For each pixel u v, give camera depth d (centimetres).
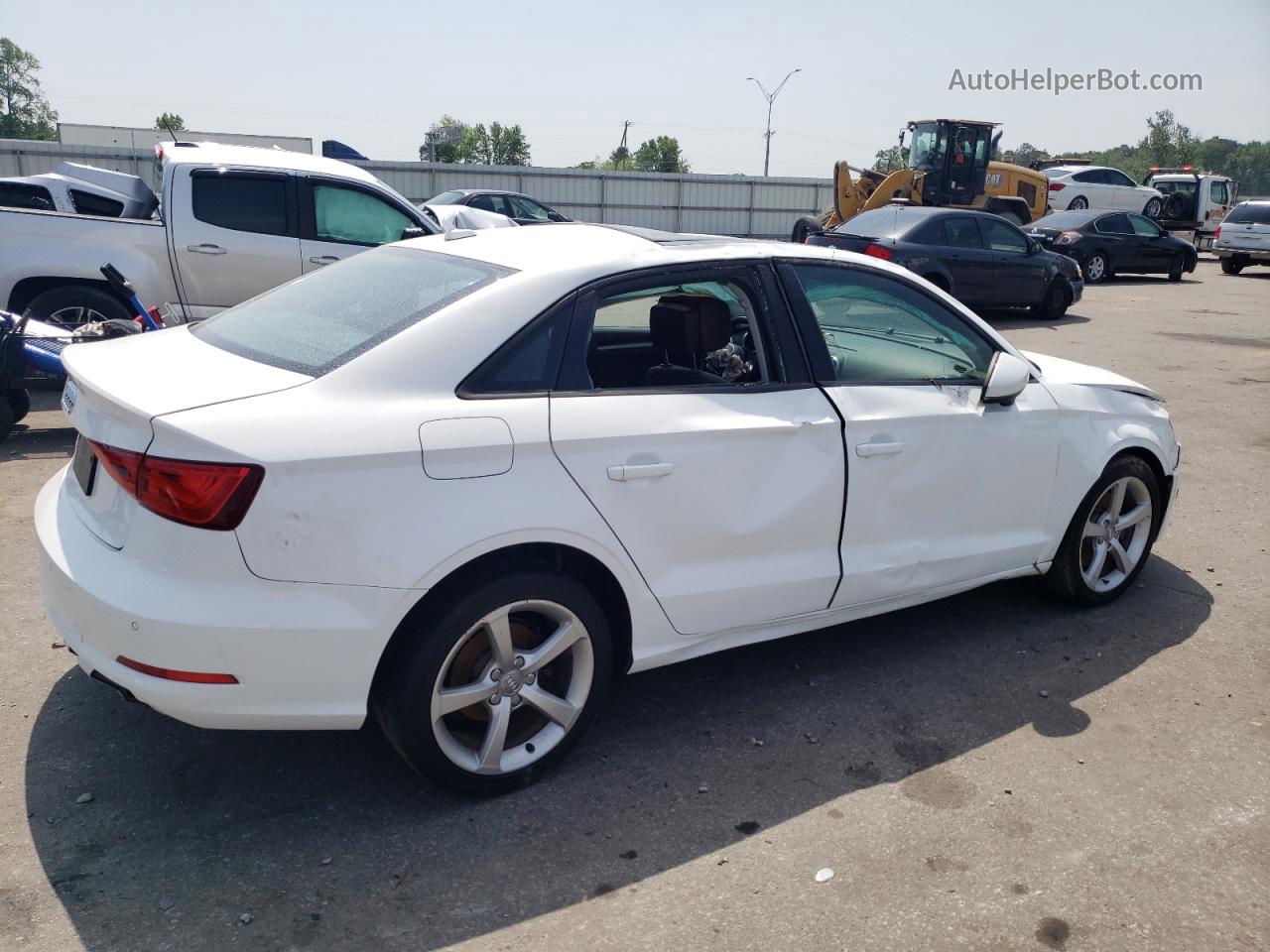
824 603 367
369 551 269
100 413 278
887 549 377
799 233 1977
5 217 761
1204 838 305
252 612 259
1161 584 505
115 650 265
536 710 320
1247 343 1318
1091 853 296
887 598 385
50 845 284
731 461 329
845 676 402
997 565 418
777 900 272
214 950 248
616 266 321
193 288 816
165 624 256
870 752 347
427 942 253
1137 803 322
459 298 303
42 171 2838
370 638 273
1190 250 2250
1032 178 2581
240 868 278
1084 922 268
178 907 262
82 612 271
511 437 287
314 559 263
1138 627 454
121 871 275
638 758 339
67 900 262
